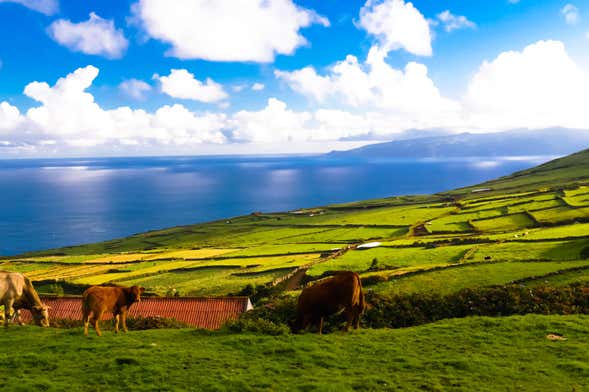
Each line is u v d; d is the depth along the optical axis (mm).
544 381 14922
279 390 14148
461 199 186875
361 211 196625
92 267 110125
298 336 19734
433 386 14508
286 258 96188
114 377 15281
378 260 77812
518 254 66062
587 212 109312
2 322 24906
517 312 31906
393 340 19656
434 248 84750
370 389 14281
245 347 18328
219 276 84250
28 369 16281
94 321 20578
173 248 144500
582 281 35594
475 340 19406
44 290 86312
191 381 14891
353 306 20953
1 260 143750
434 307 34062
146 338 20578
